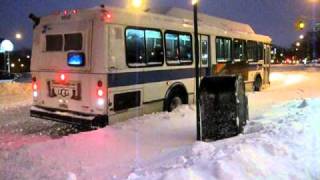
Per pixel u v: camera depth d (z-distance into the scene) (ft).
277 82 90.68
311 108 34.09
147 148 26.09
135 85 34.55
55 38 34.99
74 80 33.58
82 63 32.94
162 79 37.88
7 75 122.62
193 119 35.32
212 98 26.66
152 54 36.58
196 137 28.50
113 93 32.37
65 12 34.22
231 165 17.20
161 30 37.73
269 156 19.19
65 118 33.83
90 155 24.32
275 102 45.27
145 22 35.63
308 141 22.15
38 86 36.42
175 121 34.32
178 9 42.70
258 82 63.05
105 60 31.76
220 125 26.61
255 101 47.01
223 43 49.26
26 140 31.37
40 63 36.09
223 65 48.80
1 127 36.81
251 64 59.47
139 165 21.71
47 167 22.04
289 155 19.61
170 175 16.49
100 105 32.07
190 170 16.84
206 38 45.37
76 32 33.35
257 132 25.49
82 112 33.19
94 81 32.32
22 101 57.26
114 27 32.48
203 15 47.65
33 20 36.47
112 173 20.63
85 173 20.84
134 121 33.42
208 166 17.19
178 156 20.85
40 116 35.83
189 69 41.91
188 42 41.83
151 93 36.50
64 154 24.41
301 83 86.58
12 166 22.39
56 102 34.99
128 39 33.83
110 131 30.27
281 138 22.39
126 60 33.55
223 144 21.67
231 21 55.62
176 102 40.40
